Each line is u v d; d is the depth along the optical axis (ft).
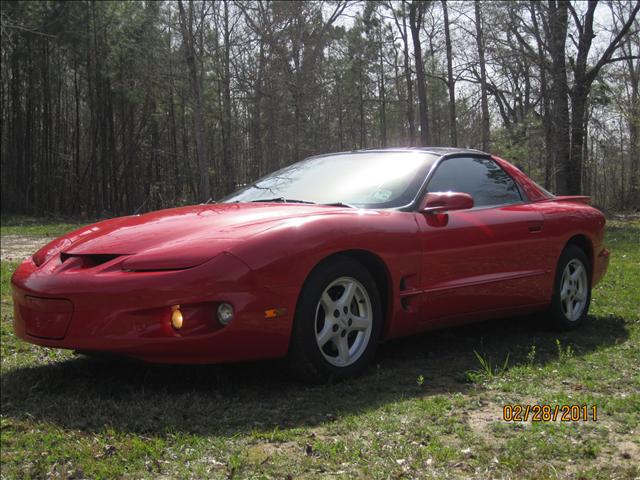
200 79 94.73
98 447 9.20
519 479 7.73
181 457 8.70
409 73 120.57
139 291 10.69
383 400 10.91
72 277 11.25
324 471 8.16
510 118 125.08
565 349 14.64
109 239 12.05
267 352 11.21
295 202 13.87
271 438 9.25
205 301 10.64
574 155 78.38
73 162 139.64
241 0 88.22
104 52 121.08
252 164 130.62
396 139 173.37
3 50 113.60
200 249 10.99
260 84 91.30
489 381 11.84
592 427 9.37
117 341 10.75
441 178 14.58
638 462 8.22
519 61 78.28
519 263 15.19
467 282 13.96
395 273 12.71
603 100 84.69
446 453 8.48
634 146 103.81
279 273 11.07
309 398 11.09
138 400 11.15
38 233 66.54
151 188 142.00
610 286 23.70
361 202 13.57
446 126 162.50
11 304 21.85
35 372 13.29
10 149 125.59
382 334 12.95
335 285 12.01
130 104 131.75
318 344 11.62
